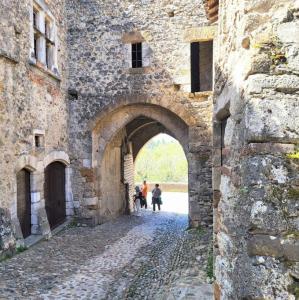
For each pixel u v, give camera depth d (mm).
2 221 5160
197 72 8133
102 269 5055
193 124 7734
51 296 3951
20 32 5895
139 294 4133
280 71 1820
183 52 7766
